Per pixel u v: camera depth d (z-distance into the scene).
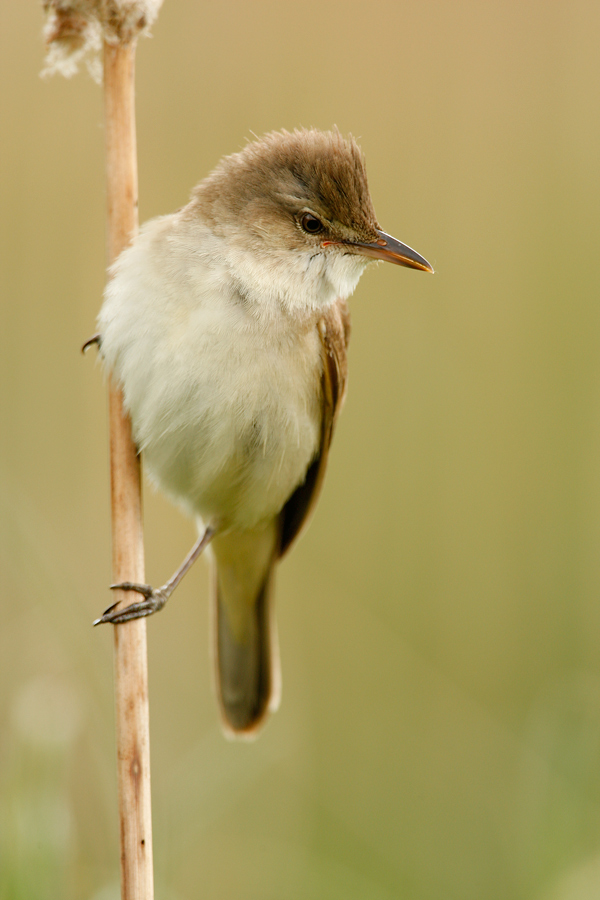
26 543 8.66
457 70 11.69
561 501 11.63
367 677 11.30
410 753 10.92
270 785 9.79
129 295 6.86
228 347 6.98
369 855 10.13
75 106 10.63
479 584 11.60
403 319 11.72
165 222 7.20
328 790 10.76
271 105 11.08
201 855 9.11
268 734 9.66
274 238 7.32
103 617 6.40
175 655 10.28
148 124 10.77
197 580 10.73
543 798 8.20
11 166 10.52
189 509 8.00
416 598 11.58
